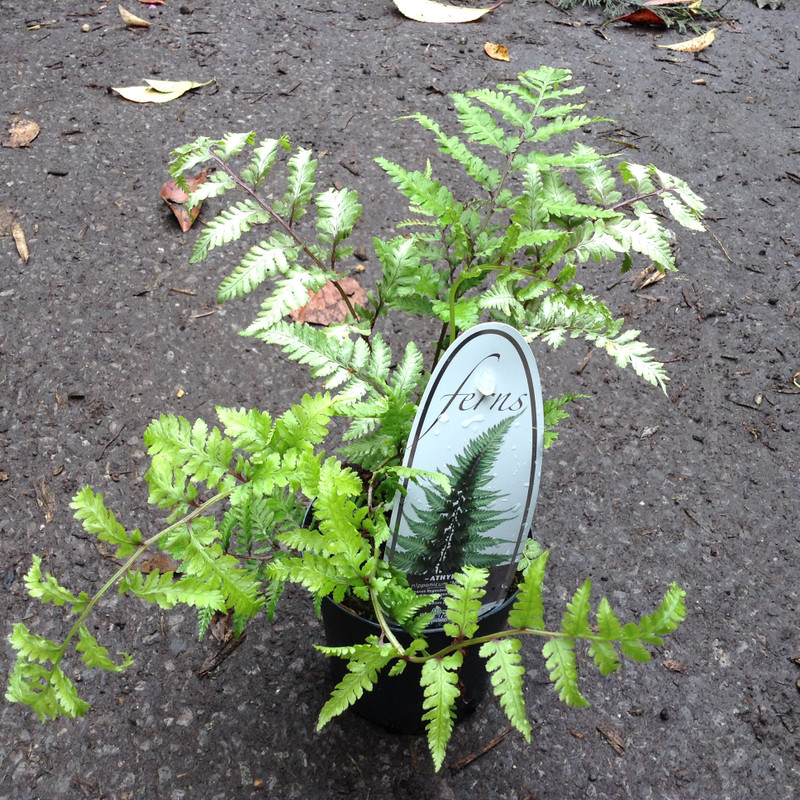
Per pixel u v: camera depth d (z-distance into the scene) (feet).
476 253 2.07
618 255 3.68
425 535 1.99
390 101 4.25
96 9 4.66
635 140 4.21
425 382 2.19
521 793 2.31
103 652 1.82
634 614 2.67
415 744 2.37
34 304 3.26
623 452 3.06
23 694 1.77
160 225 3.57
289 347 2.02
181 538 1.83
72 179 3.70
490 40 4.78
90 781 2.29
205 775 2.31
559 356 3.32
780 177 4.11
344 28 4.75
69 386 3.06
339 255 2.07
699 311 3.50
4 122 3.91
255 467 1.83
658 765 2.39
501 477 1.97
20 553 2.68
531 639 2.60
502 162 4.00
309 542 1.84
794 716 2.49
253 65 4.40
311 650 2.53
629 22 5.10
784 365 3.34
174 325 3.26
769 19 5.28
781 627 2.67
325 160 3.90
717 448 3.09
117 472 2.87
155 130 3.96
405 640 2.09
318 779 2.31
